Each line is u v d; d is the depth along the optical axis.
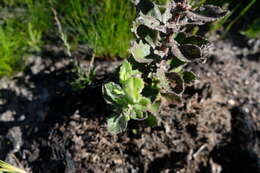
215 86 0.24
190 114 0.22
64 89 0.24
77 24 0.25
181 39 0.19
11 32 0.26
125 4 0.24
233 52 0.28
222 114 0.22
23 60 0.26
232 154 0.22
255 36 0.29
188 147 0.21
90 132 0.21
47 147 0.22
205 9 0.17
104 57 0.25
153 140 0.21
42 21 0.27
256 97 0.24
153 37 0.18
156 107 0.20
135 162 0.21
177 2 0.17
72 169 0.20
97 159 0.20
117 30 0.24
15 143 0.22
